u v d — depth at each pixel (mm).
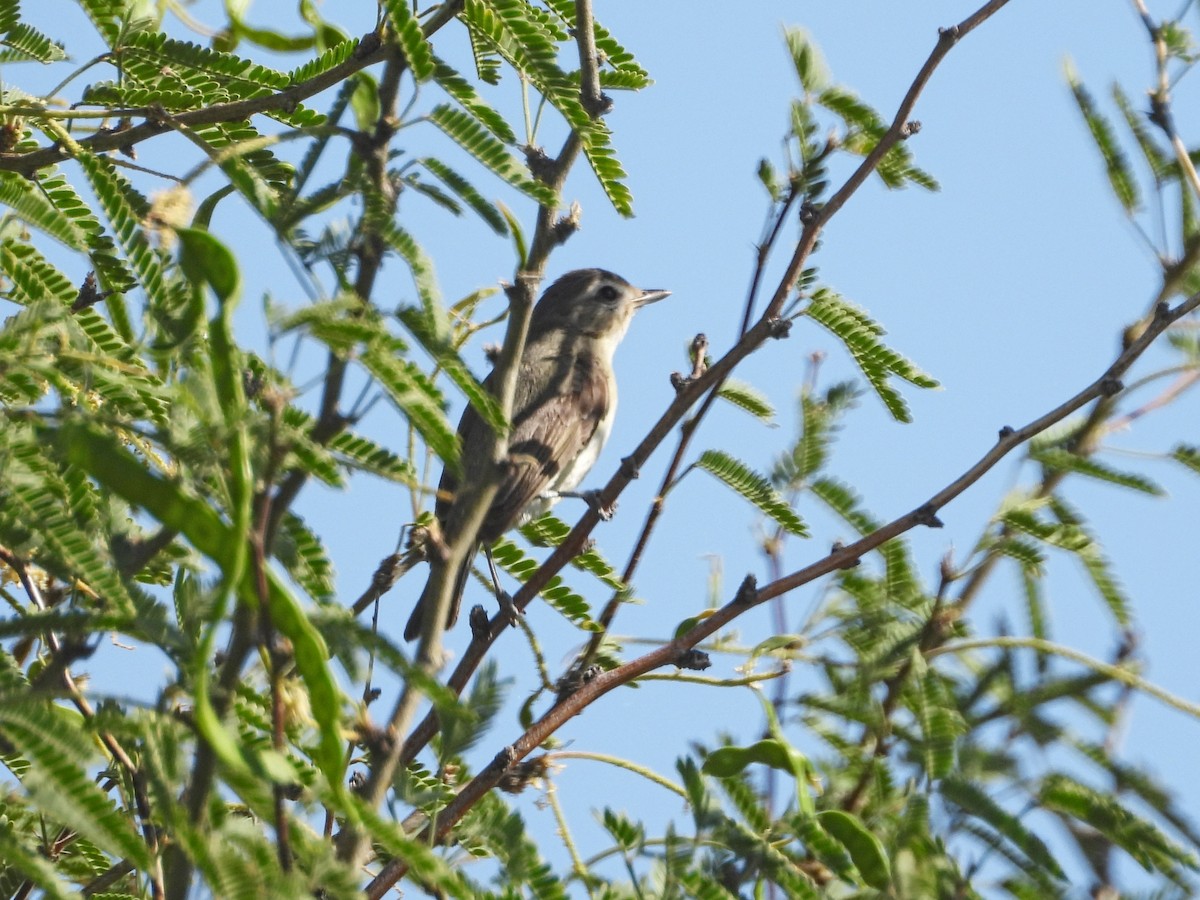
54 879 6094
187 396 5859
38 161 9320
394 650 6262
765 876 7262
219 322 5777
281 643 5973
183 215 7398
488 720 7273
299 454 6125
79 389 7254
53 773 5668
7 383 7297
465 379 7215
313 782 7188
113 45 9922
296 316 6062
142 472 5730
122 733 5965
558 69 8703
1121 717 7402
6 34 10008
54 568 6406
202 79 9891
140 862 5691
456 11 8734
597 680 9000
